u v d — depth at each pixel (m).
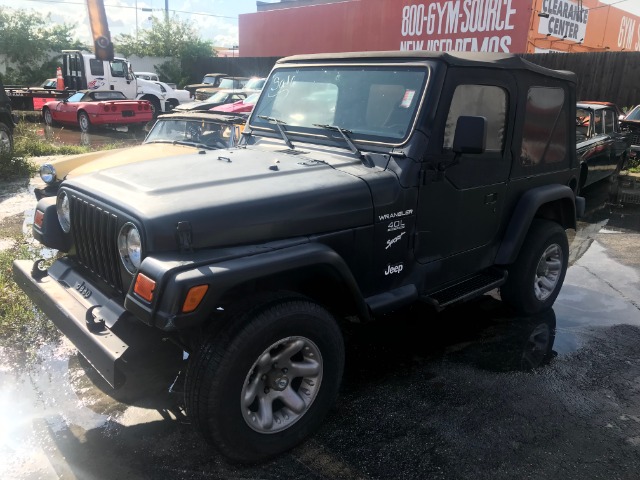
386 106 3.40
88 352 2.66
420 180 3.29
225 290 2.45
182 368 2.99
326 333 2.86
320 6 25.89
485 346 4.18
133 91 21.31
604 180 10.98
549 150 4.46
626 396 3.54
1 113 10.38
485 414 3.30
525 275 4.41
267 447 2.78
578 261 6.27
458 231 3.72
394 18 23.00
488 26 20.11
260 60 28.72
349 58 3.65
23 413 3.17
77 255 3.20
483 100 3.62
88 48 34.78
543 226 4.51
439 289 3.78
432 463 2.86
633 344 4.26
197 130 6.61
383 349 4.09
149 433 3.04
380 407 3.35
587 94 16.89
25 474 2.70
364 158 3.34
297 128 3.79
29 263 3.50
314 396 2.93
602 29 24.25
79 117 17.50
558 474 2.80
